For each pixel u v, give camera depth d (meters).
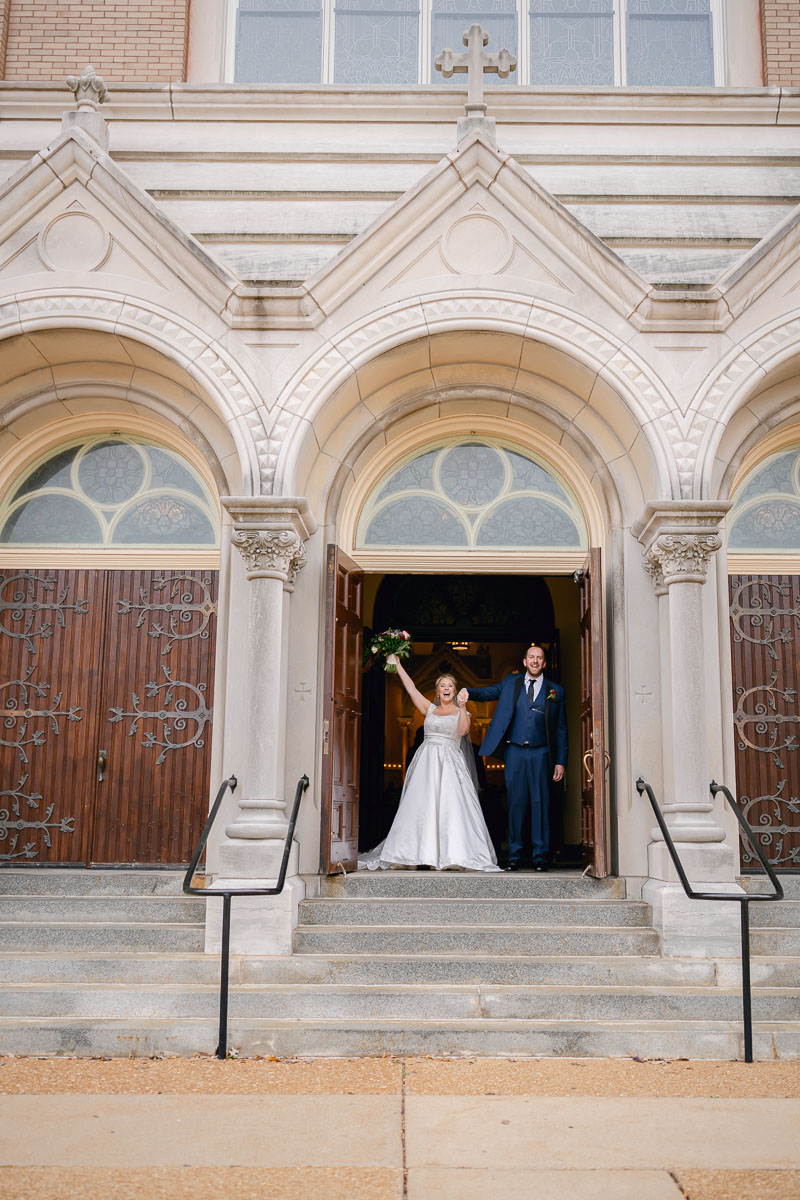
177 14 9.75
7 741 8.55
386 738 13.48
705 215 8.91
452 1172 3.94
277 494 7.72
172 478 8.93
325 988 6.41
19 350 8.27
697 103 9.34
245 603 8.11
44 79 9.60
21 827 8.43
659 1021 6.18
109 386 8.62
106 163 8.02
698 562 7.56
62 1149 4.16
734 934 6.89
